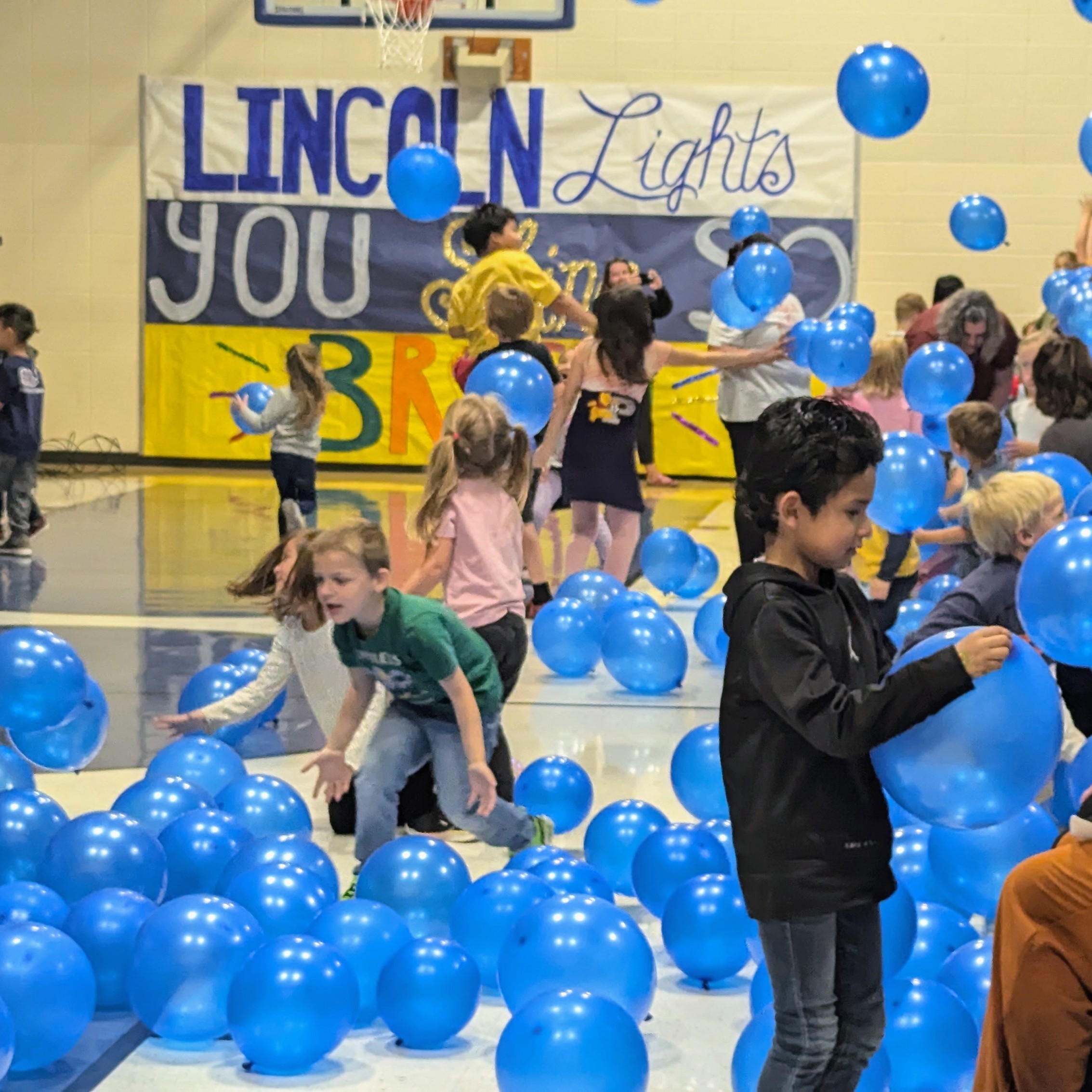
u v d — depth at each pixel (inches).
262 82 560.7
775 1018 97.7
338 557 140.8
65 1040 115.3
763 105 549.0
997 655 85.9
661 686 247.4
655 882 143.5
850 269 551.8
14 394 374.6
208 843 145.9
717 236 554.6
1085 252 348.5
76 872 136.7
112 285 571.8
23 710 165.2
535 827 160.1
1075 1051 80.5
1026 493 153.1
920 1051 109.7
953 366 291.1
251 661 214.7
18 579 344.8
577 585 275.3
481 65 543.2
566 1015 103.7
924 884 140.0
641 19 550.9
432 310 563.8
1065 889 80.7
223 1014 121.3
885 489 217.2
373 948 125.8
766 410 93.7
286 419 373.4
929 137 545.6
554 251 559.2
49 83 565.6
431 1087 116.1
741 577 92.4
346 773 151.6
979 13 539.5
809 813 90.2
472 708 147.5
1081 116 539.8
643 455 552.1
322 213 563.5
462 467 181.0
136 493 510.6
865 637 94.8
